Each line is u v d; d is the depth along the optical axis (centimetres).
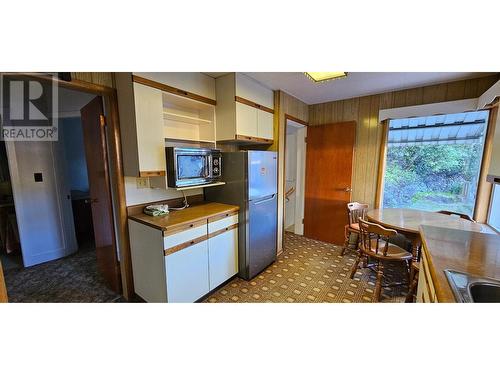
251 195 235
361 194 328
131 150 177
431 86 265
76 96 280
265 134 274
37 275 253
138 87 168
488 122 236
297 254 314
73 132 391
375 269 260
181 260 180
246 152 226
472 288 87
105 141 192
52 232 293
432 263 104
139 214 201
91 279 244
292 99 315
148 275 185
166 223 173
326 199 354
